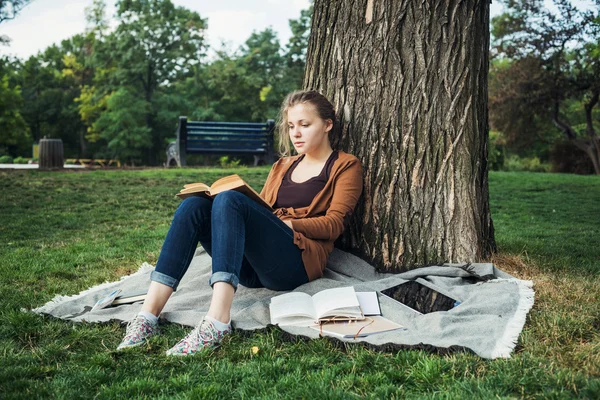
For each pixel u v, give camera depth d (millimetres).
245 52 42000
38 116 53875
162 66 41562
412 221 3699
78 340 2824
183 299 3270
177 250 2893
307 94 3469
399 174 3717
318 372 2404
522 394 2137
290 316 2871
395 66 3730
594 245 5566
